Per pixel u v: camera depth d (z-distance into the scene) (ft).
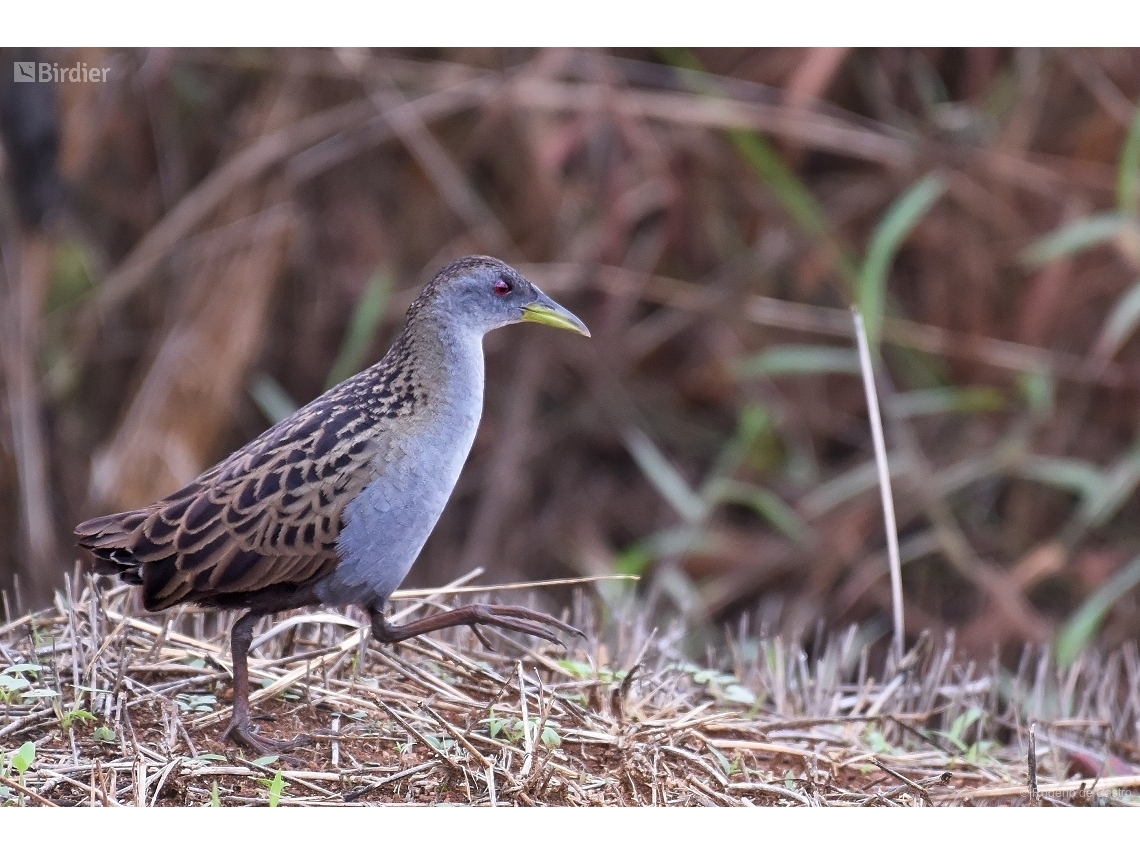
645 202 45.73
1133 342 45.14
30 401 41.22
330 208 47.01
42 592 40.16
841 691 27.45
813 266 44.98
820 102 46.24
